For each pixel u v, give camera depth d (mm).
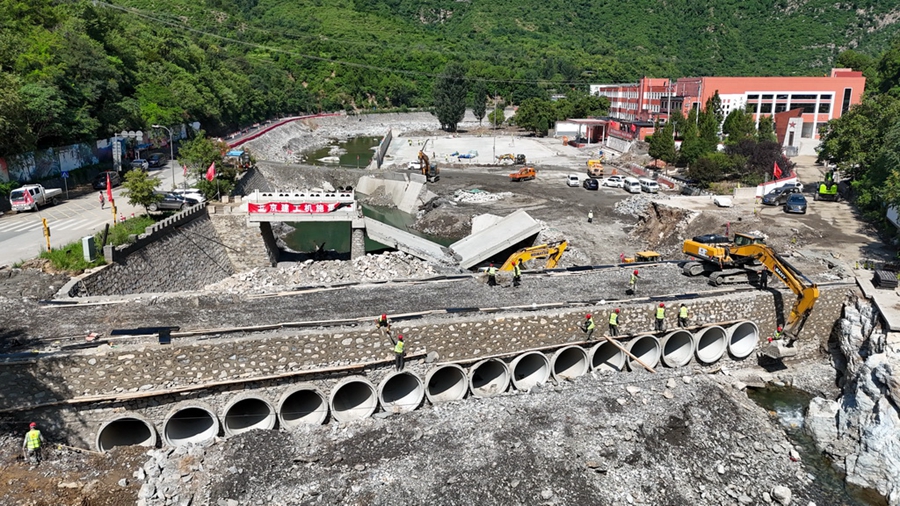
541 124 142125
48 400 21766
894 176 41094
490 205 66375
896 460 21734
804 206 51781
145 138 81188
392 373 25328
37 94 56156
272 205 46938
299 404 25719
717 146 83250
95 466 20031
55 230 40938
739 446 23703
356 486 19750
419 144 127438
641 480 20797
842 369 30781
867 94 101312
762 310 31469
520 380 28250
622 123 115188
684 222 50188
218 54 145000
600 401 25359
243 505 18734
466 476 20344
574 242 51250
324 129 152875
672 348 31234
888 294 31094
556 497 19594
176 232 42312
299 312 28203
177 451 21297
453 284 33438
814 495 21562
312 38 190000
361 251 47906
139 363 22484
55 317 26703
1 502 17594
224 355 23328
